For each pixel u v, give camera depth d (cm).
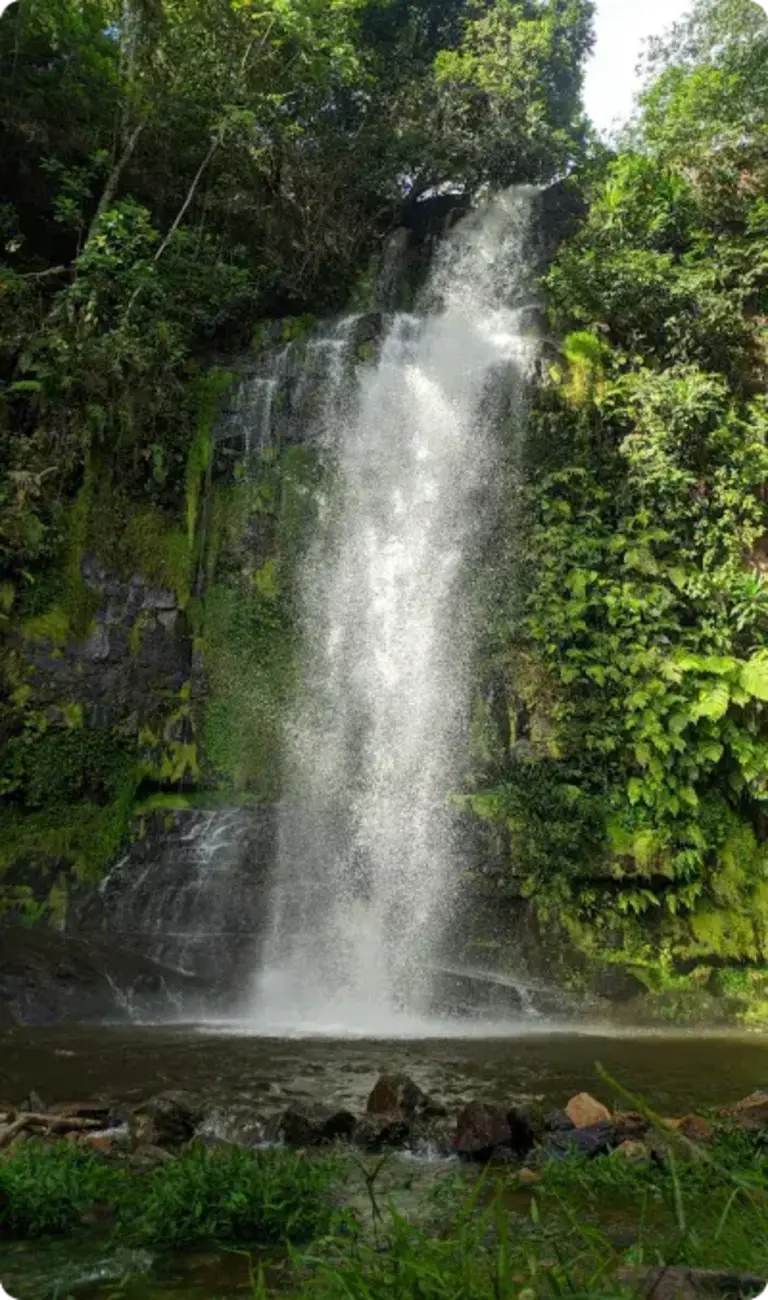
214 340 1670
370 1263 220
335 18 1908
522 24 2269
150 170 1703
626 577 1326
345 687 1293
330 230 1925
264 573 1326
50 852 1070
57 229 1644
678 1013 1028
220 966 1030
